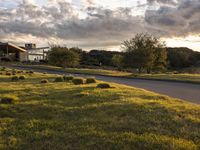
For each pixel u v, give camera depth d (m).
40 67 57.78
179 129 7.13
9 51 82.38
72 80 21.00
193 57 91.88
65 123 8.16
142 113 8.76
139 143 6.15
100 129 7.32
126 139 6.41
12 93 14.20
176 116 8.35
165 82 28.56
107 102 10.77
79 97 12.29
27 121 8.57
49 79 23.67
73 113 9.34
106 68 67.12
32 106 10.55
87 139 6.62
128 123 7.75
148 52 50.00
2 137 7.11
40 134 7.20
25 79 23.56
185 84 25.92
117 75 40.84
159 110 9.11
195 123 7.65
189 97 15.99
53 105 10.61
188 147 5.88
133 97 11.98
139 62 50.22
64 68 57.38
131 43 51.28
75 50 64.25
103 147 6.06
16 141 6.73
